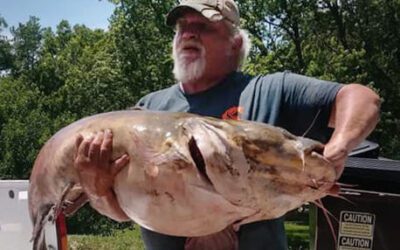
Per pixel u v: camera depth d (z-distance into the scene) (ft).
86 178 7.06
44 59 170.81
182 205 6.33
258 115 8.89
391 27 93.35
